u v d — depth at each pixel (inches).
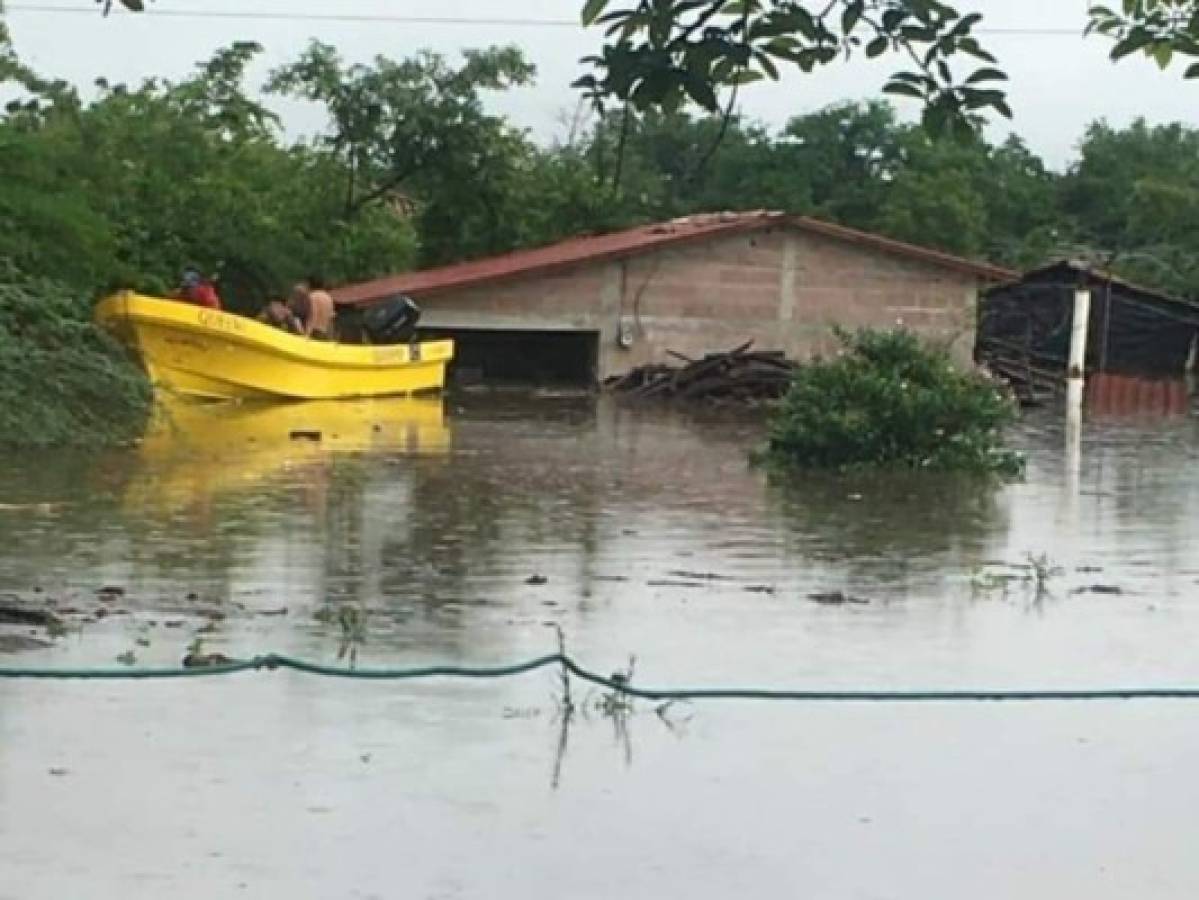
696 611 528.4
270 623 493.4
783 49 182.1
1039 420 1450.5
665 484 876.6
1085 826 324.8
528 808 327.3
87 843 302.4
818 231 1659.7
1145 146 2623.0
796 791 342.0
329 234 1814.7
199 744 360.8
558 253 1684.3
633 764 356.2
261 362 1290.6
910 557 652.7
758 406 1480.1
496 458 979.9
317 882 287.9
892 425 967.6
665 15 178.2
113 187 1528.1
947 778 353.4
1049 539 711.7
